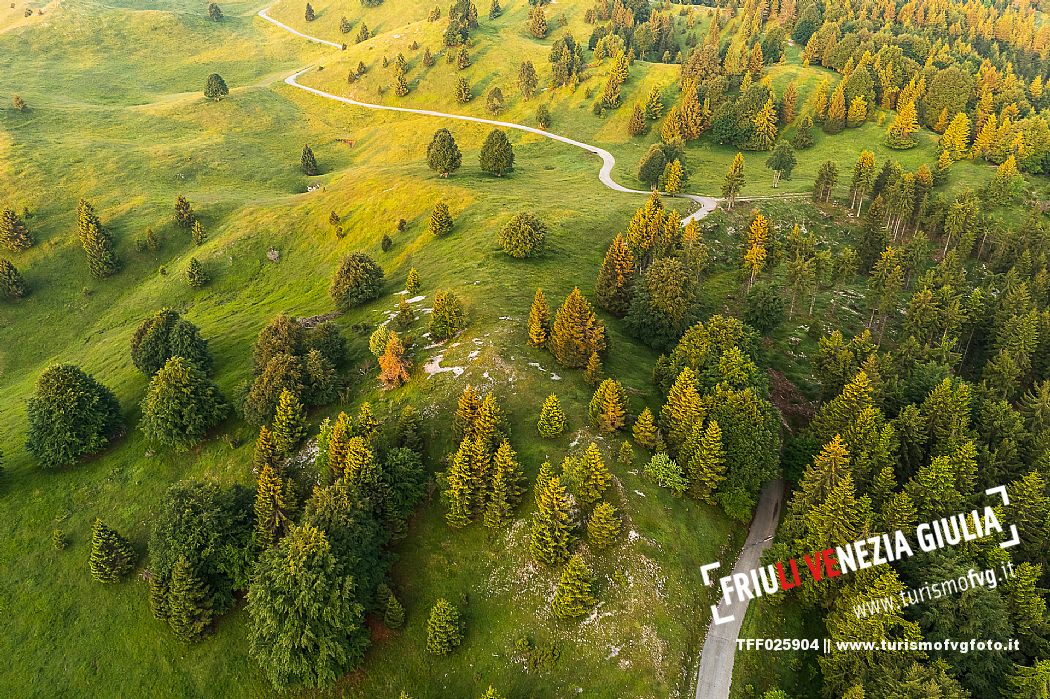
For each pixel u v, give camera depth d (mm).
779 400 81375
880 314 101500
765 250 100812
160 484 70250
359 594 49969
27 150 161000
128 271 127500
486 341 77500
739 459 59500
